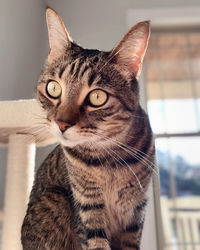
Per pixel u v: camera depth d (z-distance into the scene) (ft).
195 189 1.91
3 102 0.77
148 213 1.39
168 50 1.94
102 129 0.69
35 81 1.64
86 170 0.71
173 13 1.78
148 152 0.75
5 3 1.36
